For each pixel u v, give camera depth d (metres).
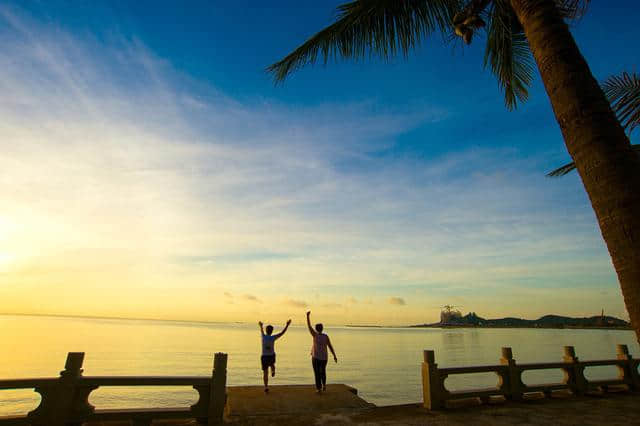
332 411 7.08
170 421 6.38
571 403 7.91
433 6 4.94
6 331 134.62
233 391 8.38
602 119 2.60
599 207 2.47
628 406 7.66
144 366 50.09
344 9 4.83
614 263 2.36
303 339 185.00
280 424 6.27
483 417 6.77
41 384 5.65
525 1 3.30
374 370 54.34
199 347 95.62
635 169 2.42
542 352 83.75
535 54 3.13
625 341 140.50
